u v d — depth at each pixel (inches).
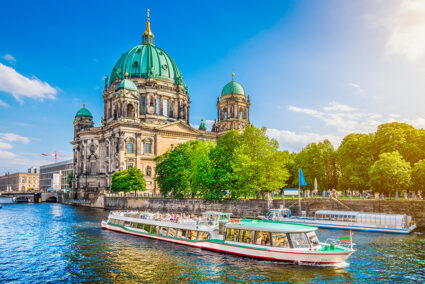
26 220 3080.7
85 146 5738.2
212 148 3444.9
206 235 1788.9
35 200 6801.2
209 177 3061.0
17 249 1775.3
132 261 1517.0
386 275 1286.9
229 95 5994.1
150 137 5275.6
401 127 3294.8
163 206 3740.2
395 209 2455.7
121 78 5871.1
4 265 1467.8
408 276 1272.1
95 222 2881.4
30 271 1380.4
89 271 1371.8
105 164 5403.5
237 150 2977.4
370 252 1621.6
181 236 1916.8
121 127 4968.0
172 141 5492.1
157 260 1533.0
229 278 1269.7
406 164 2780.5
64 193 6343.5
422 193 2876.5
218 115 6151.6
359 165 3312.0
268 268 1391.5
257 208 2923.2
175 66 6486.2
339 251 1390.3
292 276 1286.9
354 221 2319.1
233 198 3073.3
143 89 5723.4
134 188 4382.4
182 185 3538.4
